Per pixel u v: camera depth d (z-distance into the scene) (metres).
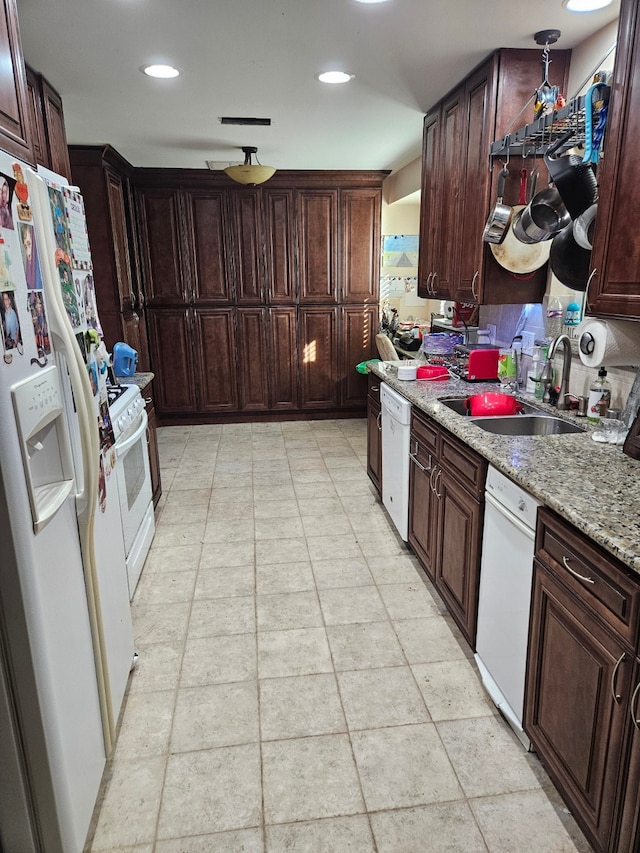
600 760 1.31
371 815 1.53
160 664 2.14
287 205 5.05
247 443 4.92
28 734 1.21
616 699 1.22
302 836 1.48
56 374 1.35
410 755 1.72
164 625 2.38
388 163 4.70
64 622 1.34
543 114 2.26
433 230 3.33
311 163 4.69
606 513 1.35
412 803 1.56
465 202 2.82
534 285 2.72
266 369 5.44
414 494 2.79
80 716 1.43
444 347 3.77
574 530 1.38
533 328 2.86
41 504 1.27
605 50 2.20
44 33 2.15
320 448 4.76
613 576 1.21
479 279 2.70
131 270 4.80
